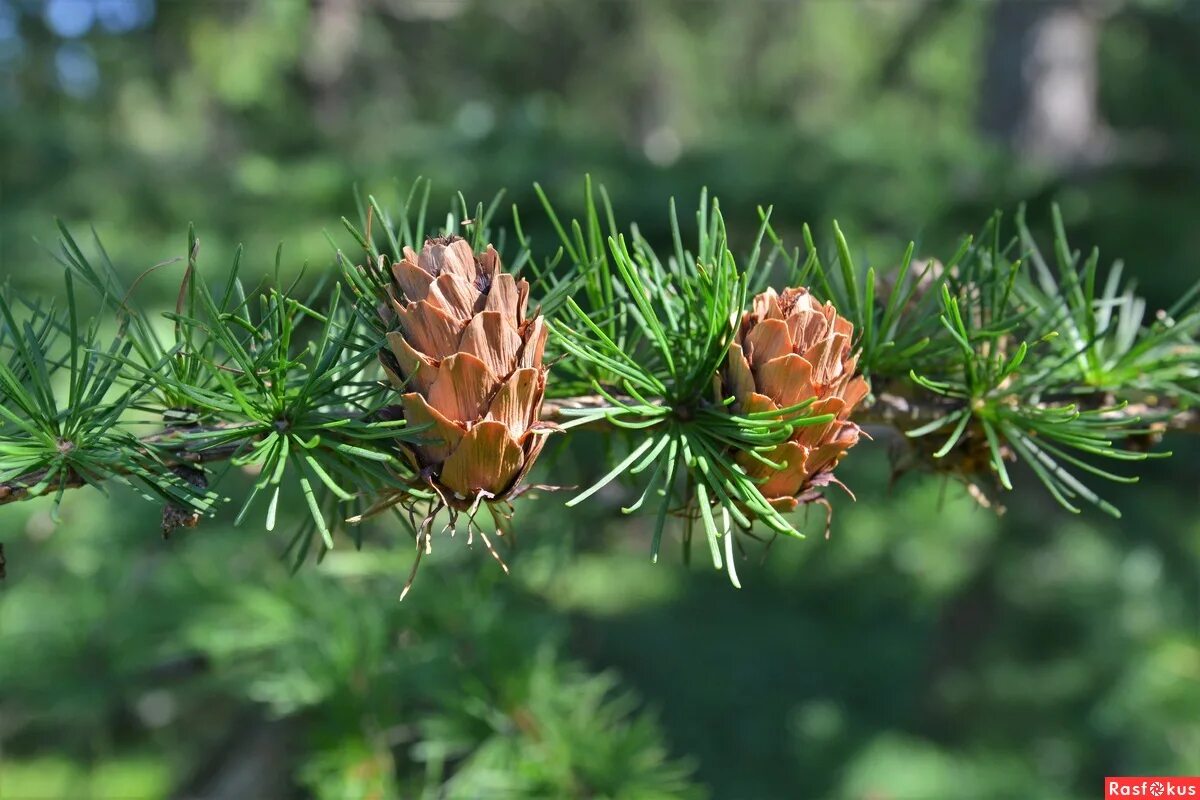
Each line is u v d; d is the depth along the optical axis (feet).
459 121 3.17
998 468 0.74
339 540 1.44
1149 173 3.26
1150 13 4.58
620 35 7.95
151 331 0.74
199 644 1.34
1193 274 2.97
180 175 3.49
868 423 0.78
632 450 0.77
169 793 2.18
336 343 0.68
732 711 3.61
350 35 5.31
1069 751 3.00
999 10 4.46
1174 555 3.40
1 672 1.58
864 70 7.55
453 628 1.24
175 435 0.69
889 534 3.35
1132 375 0.83
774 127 3.22
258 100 4.55
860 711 3.63
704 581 4.22
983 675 3.41
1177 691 2.50
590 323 0.69
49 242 2.72
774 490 0.70
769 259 0.76
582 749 1.14
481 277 0.66
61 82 4.77
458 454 0.65
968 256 0.80
